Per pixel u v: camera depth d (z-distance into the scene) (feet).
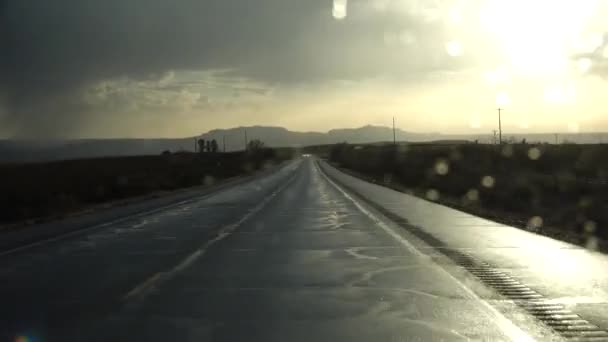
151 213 83.20
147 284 34.53
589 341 23.17
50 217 79.46
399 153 307.17
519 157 221.46
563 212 80.07
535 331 24.45
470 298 30.42
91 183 147.33
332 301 29.99
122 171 228.43
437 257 43.29
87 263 42.24
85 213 85.61
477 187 125.39
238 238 54.80
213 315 27.35
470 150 254.06
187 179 179.42
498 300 29.94
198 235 57.52
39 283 35.14
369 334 24.12
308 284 34.22
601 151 201.05
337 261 41.91
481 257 43.06
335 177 197.98
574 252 45.19
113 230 63.21
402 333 24.22
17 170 231.71
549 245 48.96
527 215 78.28
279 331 24.63
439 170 190.60
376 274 37.06
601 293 31.40
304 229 61.11
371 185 149.69
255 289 32.96
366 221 68.13
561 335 23.93
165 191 144.56
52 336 24.18
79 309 28.66
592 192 107.65
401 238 53.67
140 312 27.99
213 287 33.55
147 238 55.93
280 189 137.18
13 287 34.04
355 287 33.30
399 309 28.25
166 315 27.37
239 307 28.84
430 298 30.50
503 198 100.78
